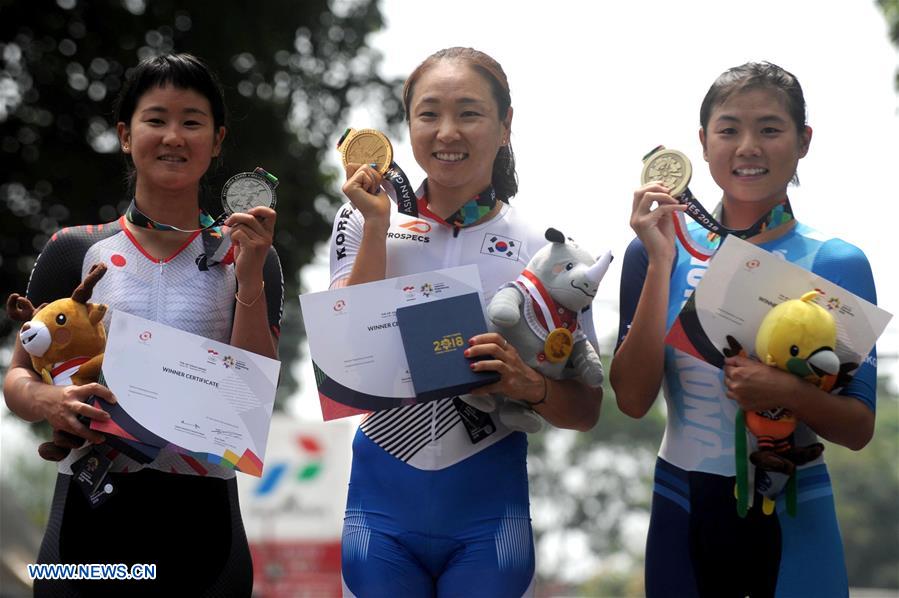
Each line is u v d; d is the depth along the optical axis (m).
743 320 4.38
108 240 4.54
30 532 18.06
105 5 12.98
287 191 13.79
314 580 21.05
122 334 4.21
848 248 4.70
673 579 4.63
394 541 4.50
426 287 4.40
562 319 4.37
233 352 4.32
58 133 13.42
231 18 13.23
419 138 4.63
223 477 4.50
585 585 66.81
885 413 62.59
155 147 4.49
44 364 4.27
